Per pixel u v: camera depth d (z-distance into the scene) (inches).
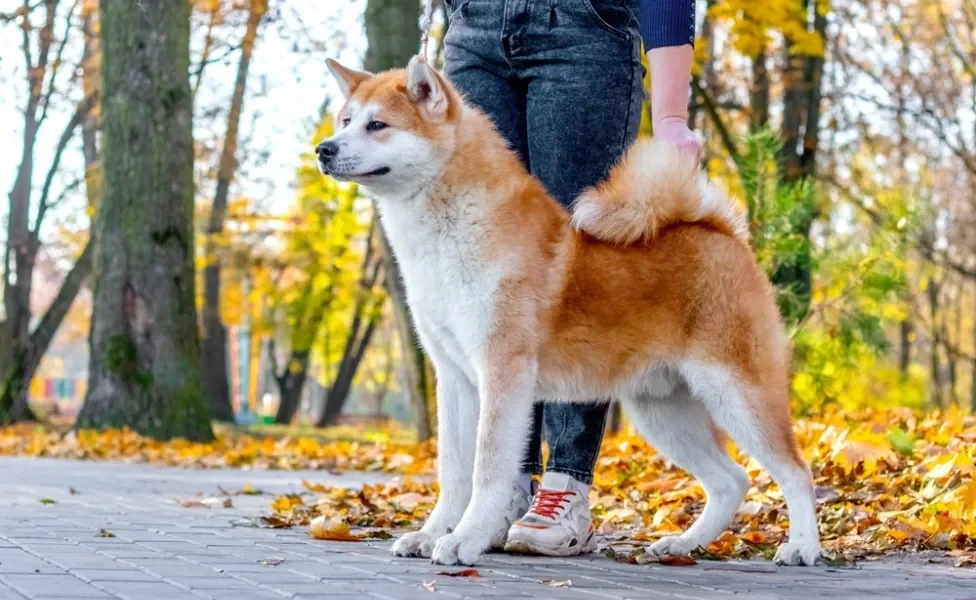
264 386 2182.6
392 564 137.3
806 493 159.5
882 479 225.1
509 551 160.4
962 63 759.7
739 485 171.8
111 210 496.7
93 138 944.9
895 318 540.4
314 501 252.4
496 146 165.8
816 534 156.6
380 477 353.4
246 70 767.1
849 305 367.6
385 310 1451.8
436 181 160.2
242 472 370.0
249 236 1044.5
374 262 1213.1
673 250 166.9
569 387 164.4
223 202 942.4
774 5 480.7
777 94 679.7
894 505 207.6
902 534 177.2
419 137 159.9
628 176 166.2
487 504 145.7
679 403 174.1
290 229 1075.9
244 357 2047.2
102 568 124.0
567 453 166.4
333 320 1280.8
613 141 177.2
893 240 361.4
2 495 242.5
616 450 339.0
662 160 167.2
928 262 920.3
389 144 159.6
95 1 770.8
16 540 150.6
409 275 164.2
